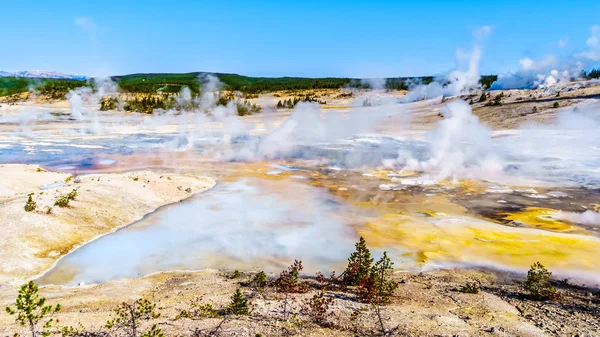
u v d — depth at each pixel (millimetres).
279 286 14898
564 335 10531
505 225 23688
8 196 25234
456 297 14078
